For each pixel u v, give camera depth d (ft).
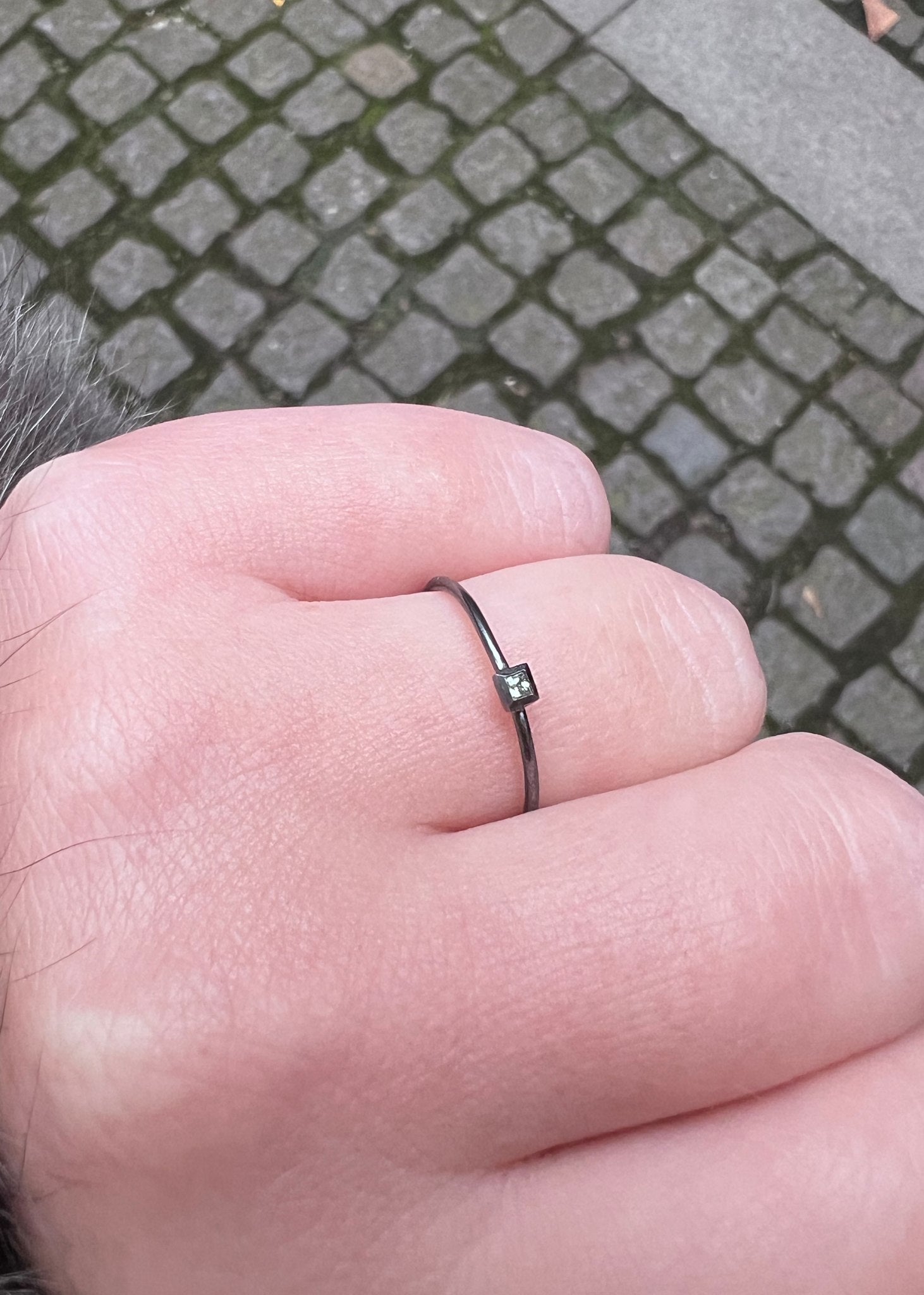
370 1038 0.19
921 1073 0.21
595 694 0.25
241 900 0.20
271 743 0.22
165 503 0.24
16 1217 0.17
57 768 0.21
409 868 0.21
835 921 0.21
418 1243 0.19
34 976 0.19
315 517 0.26
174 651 0.22
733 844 0.22
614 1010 0.20
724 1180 0.20
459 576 0.27
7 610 0.23
